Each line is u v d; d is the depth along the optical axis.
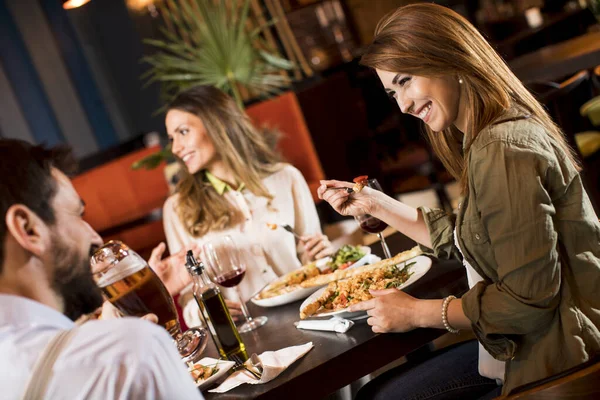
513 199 1.27
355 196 1.82
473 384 1.67
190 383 0.95
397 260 1.80
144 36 7.50
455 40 1.38
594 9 4.27
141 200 5.33
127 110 8.01
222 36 5.04
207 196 2.69
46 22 8.05
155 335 0.92
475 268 1.42
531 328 1.31
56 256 0.94
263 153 2.85
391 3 8.01
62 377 0.88
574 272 1.34
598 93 3.78
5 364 0.89
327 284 1.85
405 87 1.44
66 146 0.99
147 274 1.40
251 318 1.91
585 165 3.22
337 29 8.05
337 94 5.11
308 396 1.41
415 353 2.08
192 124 2.66
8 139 0.96
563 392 1.02
